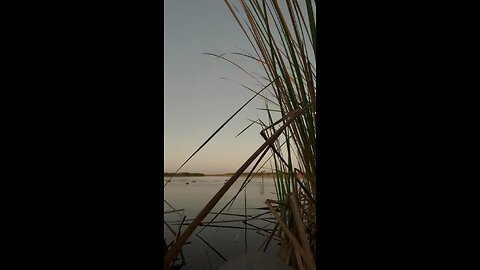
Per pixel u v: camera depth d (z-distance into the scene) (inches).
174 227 49.6
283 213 34.2
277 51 29.4
